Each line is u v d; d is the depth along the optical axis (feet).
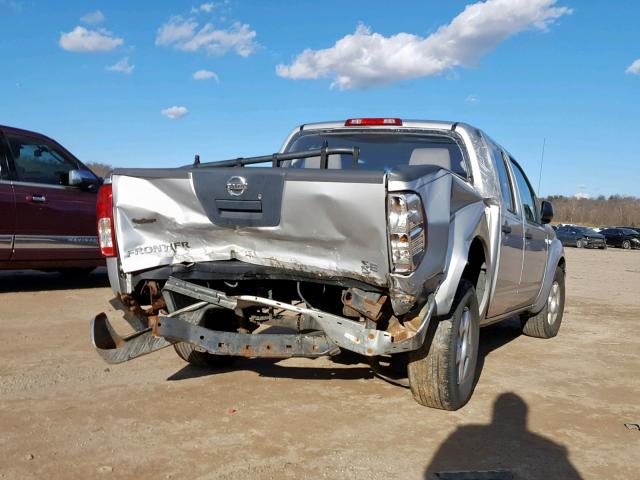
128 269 13.42
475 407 14.30
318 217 11.79
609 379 17.43
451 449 11.76
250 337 13.12
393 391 15.21
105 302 27.14
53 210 28.17
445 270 12.64
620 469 11.18
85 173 28.89
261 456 11.18
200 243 13.16
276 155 14.02
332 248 11.97
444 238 12.32
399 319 12.34
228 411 13.51
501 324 26.35
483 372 17.66
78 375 16.14
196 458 11.04
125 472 10.43
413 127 17.33
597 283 46.70
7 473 10.30
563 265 24.36
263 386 15.42
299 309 12.64
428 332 13.25
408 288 11.46
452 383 13.37
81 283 32.40
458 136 16.83
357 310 12.15
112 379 15.85
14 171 27.20
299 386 15.47
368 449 11.62
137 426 12.55
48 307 25.50
